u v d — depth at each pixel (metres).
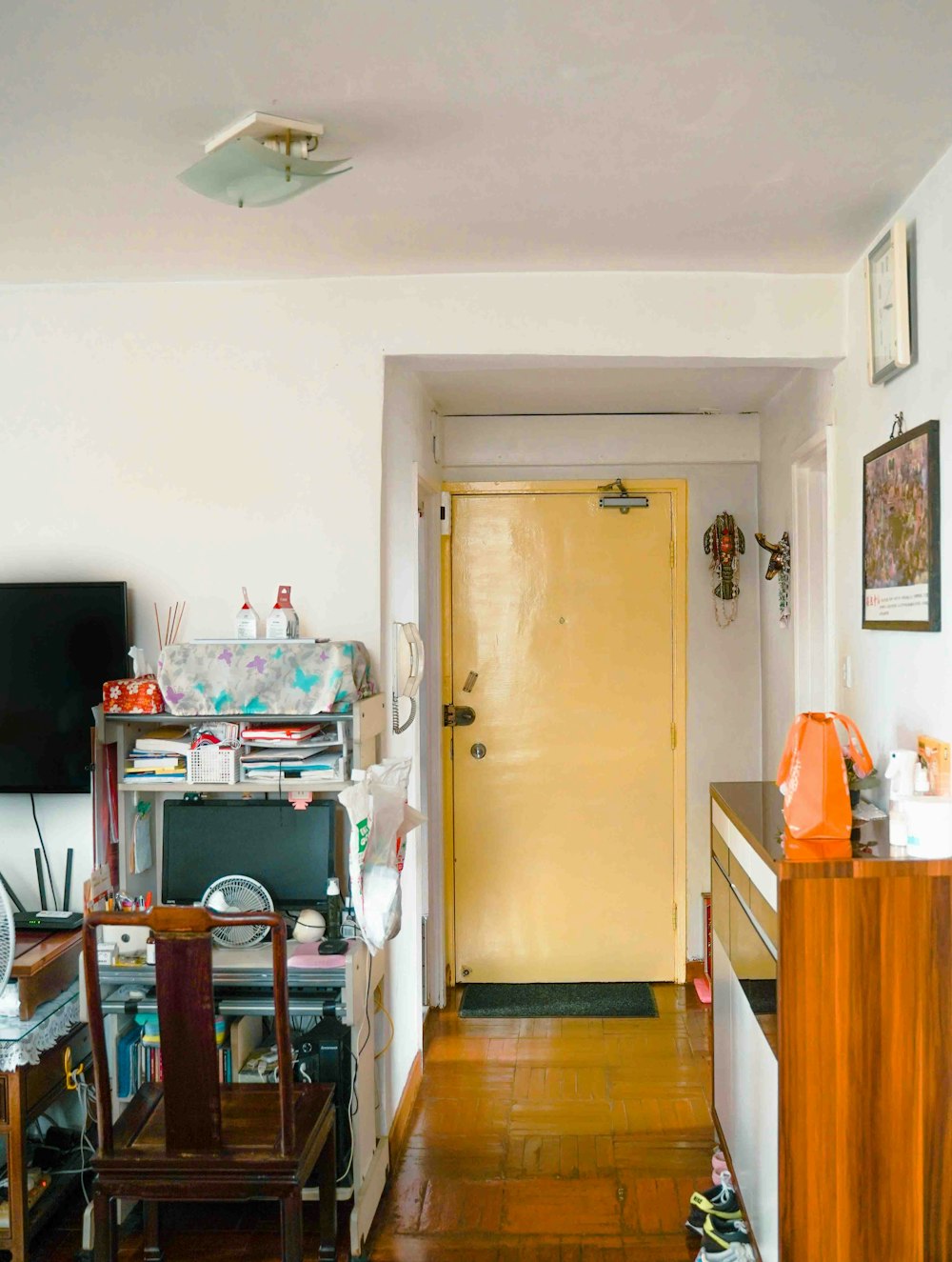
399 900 2.71
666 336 3.04
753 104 1.99
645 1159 3.11
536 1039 4.02
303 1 1.64
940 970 2.06
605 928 4.58
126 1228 2.80
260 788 2.78
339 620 3.05
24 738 3.00
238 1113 2.35
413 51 1.79
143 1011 2.73
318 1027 2.67
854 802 2.46
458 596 4.59
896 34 1.75
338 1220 2.83
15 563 3.13
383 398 3.06
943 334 2.25
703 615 4.61
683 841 4.57
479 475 4.60
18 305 3.12
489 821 4.59
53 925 2.87
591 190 2.39
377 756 3.06
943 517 2.26
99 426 3.11
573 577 4.58
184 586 3.09
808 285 3.05
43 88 1.90
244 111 2.00
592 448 4.55
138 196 2.41
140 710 2.78
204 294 3.08
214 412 3.08
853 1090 2.07
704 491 4.60
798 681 3.76
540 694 4.59
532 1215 2.82
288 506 3.06
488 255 2.86
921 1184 2.07
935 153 2.23
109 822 2.79
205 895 2.82
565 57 1.81
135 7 1.65
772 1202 2.20
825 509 3.65
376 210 2.51
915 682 2.44
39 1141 2.94
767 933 2.22
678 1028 4.11
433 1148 3.19
